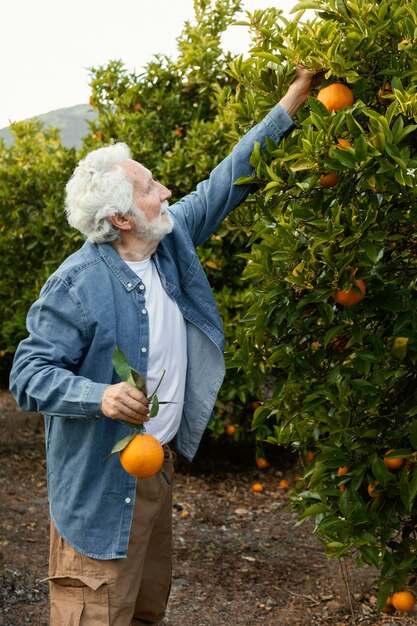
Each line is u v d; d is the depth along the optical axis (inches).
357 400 95.2
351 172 85.1
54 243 246.5
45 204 251.3
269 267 93.3
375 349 89.1
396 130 81.1
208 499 198.5
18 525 171.9
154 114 228.8
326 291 86.4
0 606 136.7
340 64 84.4
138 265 92.7
